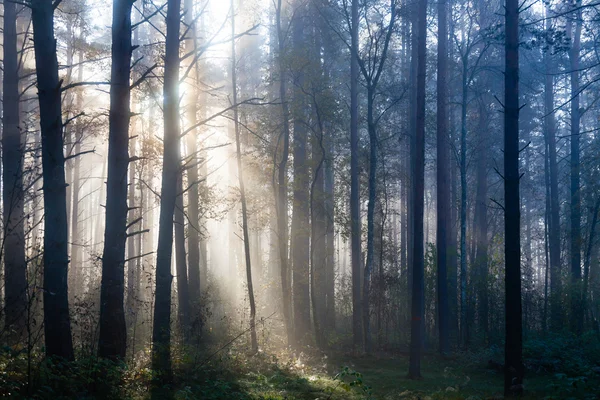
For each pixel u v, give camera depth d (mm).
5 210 14297
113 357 10680
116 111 11055
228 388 11578
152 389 10383
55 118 10047
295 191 26062
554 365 18469
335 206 25922
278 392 11883
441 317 25438
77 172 32875
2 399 7340
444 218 26281
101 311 10773
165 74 13172
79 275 28094
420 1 19766
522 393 12750
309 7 27062
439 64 27516
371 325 31906
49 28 10094
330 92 24562
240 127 26219
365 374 19156
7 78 14984
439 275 25812
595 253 39344
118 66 11117
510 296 13219
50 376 8375
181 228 22297
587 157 33594
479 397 12859
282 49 24281
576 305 29219
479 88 34750
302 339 24891
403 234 41656
